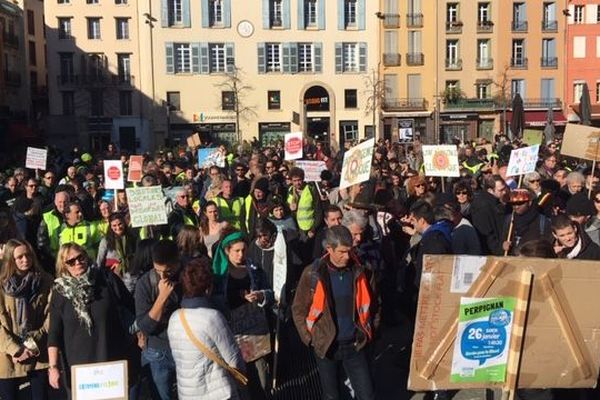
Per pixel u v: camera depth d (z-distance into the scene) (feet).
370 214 27.99
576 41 181.16
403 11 172.76
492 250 27.50
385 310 29.22
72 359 17.08
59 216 29.91
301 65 169.89
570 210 22.71
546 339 13.82
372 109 169.48
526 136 70.64
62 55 167.53
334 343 17.38
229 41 165.48
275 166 46.60
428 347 13.50
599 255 18.45
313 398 22.44
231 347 15.24
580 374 14.01
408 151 79.87
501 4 175.94
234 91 163.22
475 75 176.55
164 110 164.96
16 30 187.83
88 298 17.04
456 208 23.09
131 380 17.92
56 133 166.91
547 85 179.93
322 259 17.80
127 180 47.26
